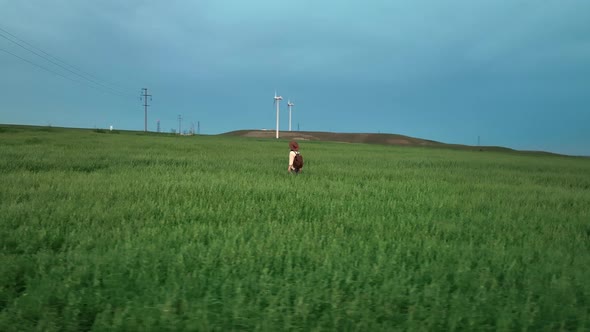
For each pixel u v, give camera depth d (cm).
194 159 2223
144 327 340
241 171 1667
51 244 554
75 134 5247
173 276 425
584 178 1991
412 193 1164
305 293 397
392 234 654
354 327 350
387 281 432
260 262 489
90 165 1627
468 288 440
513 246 606
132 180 1191
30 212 705
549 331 359
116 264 463
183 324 342
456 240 638
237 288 398
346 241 605
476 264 525
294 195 1046
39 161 1661
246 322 350
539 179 1847
